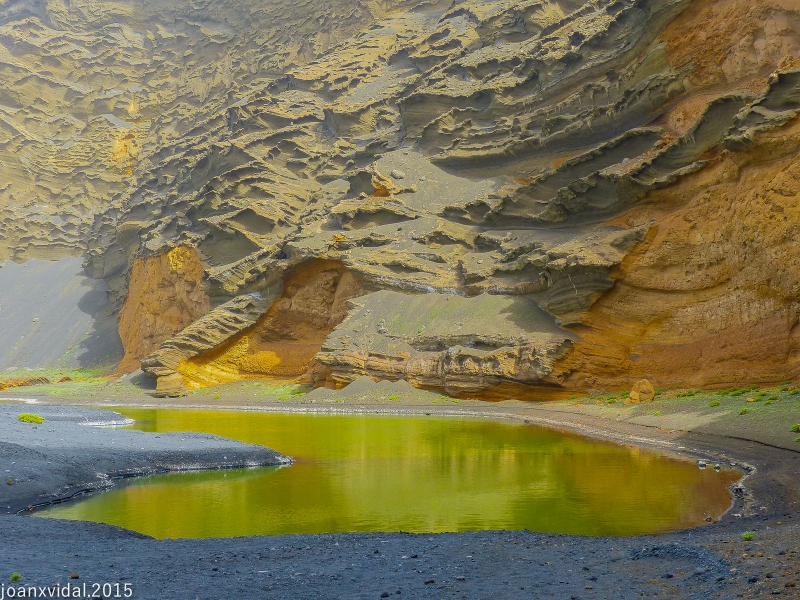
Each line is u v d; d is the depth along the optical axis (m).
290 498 25.19
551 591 12.49
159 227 108.81
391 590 12.81
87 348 117.81
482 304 67.50
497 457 34.16
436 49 114.81
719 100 55.38
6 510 23.03
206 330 83.19
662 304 55.72
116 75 164.88
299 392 73.88
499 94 90.81
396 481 28.33
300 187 102.25
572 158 70.00
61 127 158.75
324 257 81.81
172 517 22.38
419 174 89.44
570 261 59.03
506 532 18.47
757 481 25.53
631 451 35.19
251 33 153.88
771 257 47.34
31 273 139.62
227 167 108.62
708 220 53.75
